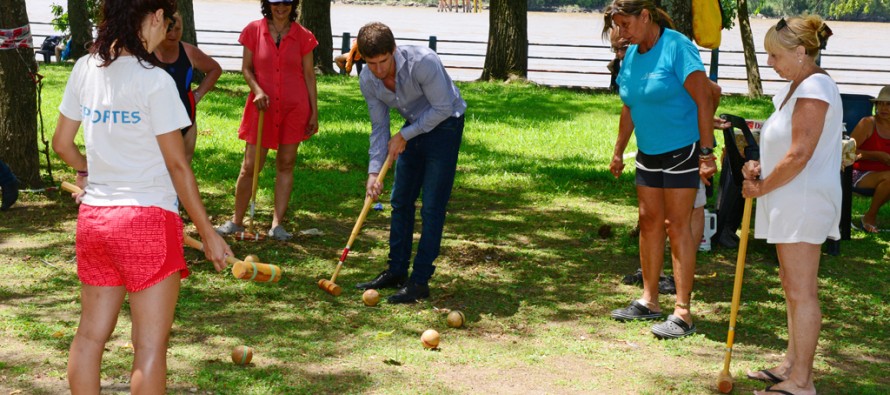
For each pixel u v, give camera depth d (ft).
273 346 16.79
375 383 15.24
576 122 49.52
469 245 24.29
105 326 12.62
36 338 16.62
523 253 23.93
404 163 19.92
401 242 20.44
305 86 23.97
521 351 17.04
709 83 17.63
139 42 12.04
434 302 19.66
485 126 46.68
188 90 19.89
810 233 14.85
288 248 23.44
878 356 17.48
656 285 19.16
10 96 27.22
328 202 29.14
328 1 68.85
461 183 32.94
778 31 14.93
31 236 23.47
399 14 228.43
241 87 57.67
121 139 12.03
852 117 29.63
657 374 16.10
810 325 15.01
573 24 198.39
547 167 35.91
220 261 12.53
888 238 26.99
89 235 12.15
